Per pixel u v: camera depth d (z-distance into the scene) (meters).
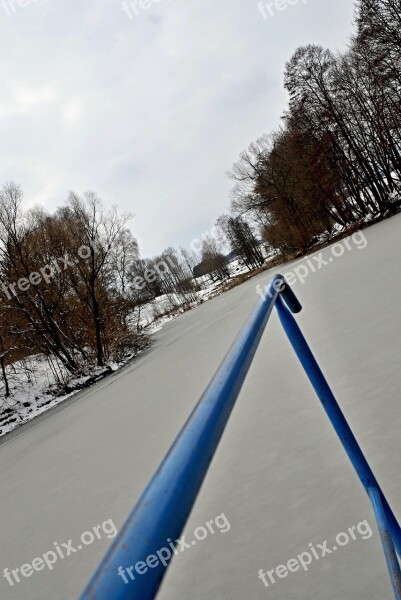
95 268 19.92
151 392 7.99
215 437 0.45
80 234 19.86
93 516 3.66
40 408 16.48
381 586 1.68
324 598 1.74
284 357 5.18
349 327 5.12
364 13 21.22
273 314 7.93
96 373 17.84
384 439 2.58
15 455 9.30
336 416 1.25
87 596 0.24
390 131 24.08
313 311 6.95
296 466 2.78
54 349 18.69
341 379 3.73
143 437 5.21
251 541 2.30
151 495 0.34
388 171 23.50
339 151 25.17
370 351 4.03
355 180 25.61
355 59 24.02
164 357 12.68
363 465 1.23
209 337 11.27
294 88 26.69
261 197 32.16
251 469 3.00
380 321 4.78
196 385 6.64
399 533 1.16
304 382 4.13
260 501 2.60
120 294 22.80
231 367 0.62
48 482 5.43
